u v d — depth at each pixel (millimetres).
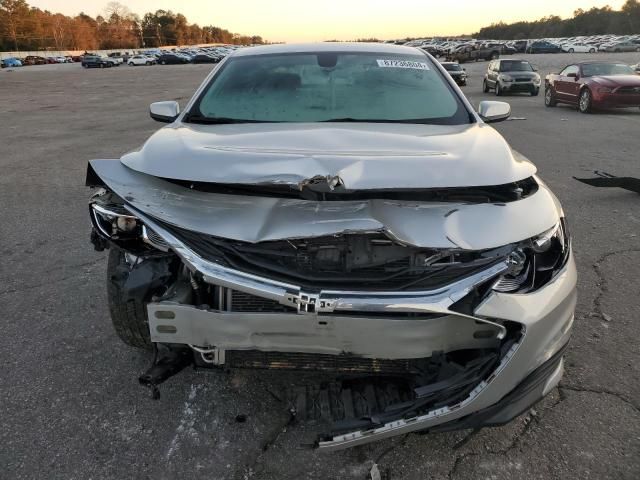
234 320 2104
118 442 2432
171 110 3646
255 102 3266
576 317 3514
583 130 12094
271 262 2111
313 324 2041
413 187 2127
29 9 126812
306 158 2230
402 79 3467
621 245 4805
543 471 2268
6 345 3182
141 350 3115
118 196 2322
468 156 2365
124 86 30391
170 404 2676
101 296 3822
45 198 6512
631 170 7887
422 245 2037
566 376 2893
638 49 62250
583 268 4301
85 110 17938
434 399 2078
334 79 3439
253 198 2252
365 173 2145
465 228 2119
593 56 52562
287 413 2602
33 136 11969
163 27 156375
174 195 2279
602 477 2238
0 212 5930
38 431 2490
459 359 2219
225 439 2447
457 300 1988
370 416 2084
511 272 2152
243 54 3814
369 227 2033
